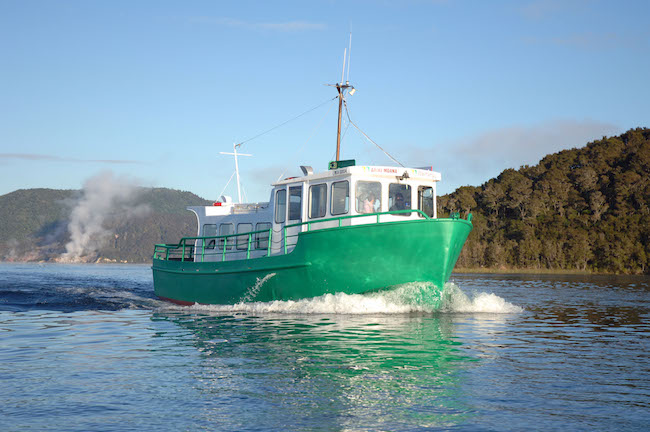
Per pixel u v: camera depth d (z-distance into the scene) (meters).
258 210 23.91
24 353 11.88
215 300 23.08
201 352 11.93
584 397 8.29
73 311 21.20
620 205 141.50
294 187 21.59
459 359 11.20
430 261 18.89
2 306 22.75
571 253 130.62
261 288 21.03
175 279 25.81
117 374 9.74
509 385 8.99
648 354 12.13
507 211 158.62
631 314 22.09
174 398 8.16
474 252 134.62
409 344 12.97
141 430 6.75
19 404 7.84
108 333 15.02
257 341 13.41
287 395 8.32
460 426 6.93
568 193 155.25
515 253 133.38
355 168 19.53
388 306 19.67
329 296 19.67
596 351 12.49
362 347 12.52
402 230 18.38
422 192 21.05
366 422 7.06
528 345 13.19
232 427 6.86
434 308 20.08
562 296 35.00
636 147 162.88
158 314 20.23
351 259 18.89
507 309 22.44
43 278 52.75
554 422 7.09
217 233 25.62
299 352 11.88
